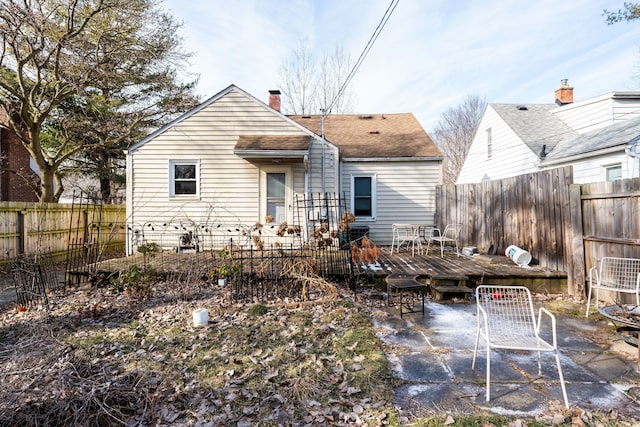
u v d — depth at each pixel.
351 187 10.57
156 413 2.39
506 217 7.32
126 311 4.73
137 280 5.37
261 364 3.12
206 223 8.88
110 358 3.27
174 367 3.08
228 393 2.65
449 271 5.95
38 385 2.35
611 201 4.63
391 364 3.11
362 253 5.79
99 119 12.42
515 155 12.02
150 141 8.94
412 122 12.72
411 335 3.83
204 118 8.98
